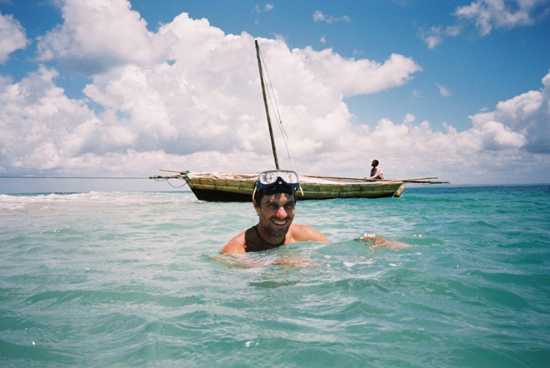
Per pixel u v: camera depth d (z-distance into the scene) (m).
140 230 6.59
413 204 13.77
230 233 6.12
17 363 1.68
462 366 1.61
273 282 2.89
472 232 5.68
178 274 3.24
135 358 1.71
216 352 1.76
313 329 2.01
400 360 1.66
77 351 1.80
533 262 3.49
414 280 2.86
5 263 3.83
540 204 13.42
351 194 17.73
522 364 1.62
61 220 8.55
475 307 2.31
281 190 3.78
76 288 2.84
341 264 3.40
